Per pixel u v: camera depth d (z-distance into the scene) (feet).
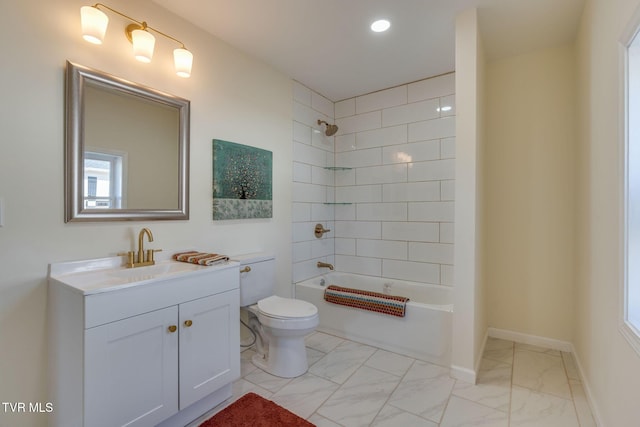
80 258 5.13
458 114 6.54
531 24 6.93
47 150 4.76
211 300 5.61
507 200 8.66
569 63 7.86
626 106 4.11
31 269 4.64
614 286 4.65
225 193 7.47
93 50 5.25
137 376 4.57
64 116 4.92
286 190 9.41
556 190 8.07
